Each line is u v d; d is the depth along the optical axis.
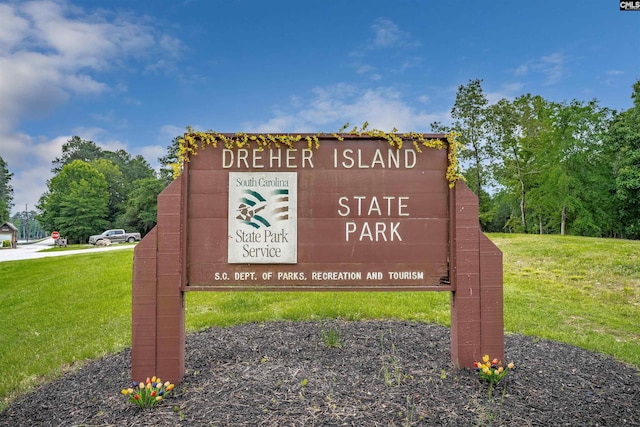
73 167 67.31
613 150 31.06
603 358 5.18
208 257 4.35
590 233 34.53
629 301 9.27
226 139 4.41
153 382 3.88
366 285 4.40
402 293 9.42
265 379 4.06
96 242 38.84
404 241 4.43
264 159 4.43
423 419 3.30
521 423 3.31
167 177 57.56
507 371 4.28
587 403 3.73
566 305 8.88
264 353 4.98
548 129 34.50
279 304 8.49
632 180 28.31
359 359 4.68
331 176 4.45
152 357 4.14
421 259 4.42
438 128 32.19
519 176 34.91
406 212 4.44
